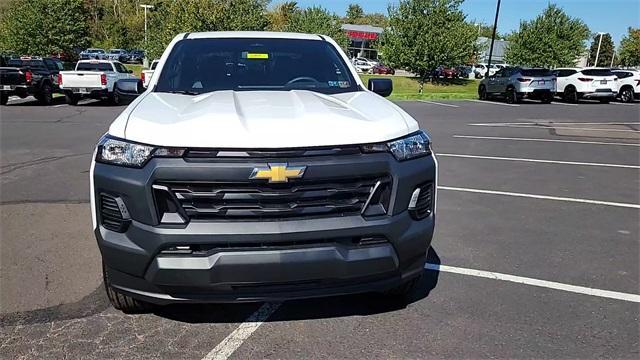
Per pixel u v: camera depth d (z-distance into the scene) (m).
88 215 5.61
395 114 3.30
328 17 60.50
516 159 9.48
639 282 4.11
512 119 17.28
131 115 3.08
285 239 2.70
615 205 6.39
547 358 3.03
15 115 15.82
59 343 3.10
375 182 2.86
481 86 28.97
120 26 70.94
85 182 7.10
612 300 3.79
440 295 3.83
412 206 2.97
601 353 3.09
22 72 18.72
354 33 93.81
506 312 3.58
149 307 3.42
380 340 3.20
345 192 2.80
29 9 39.97
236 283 2.72
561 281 4.11
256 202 2.71
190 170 2.65
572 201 6.55
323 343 3.15
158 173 2.66
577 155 9.98
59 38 40.22
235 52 4.41
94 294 3.74
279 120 2.89
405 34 36.06
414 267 3.10
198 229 2.67
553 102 26.91
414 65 36.03
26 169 7.90
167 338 3.18
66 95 19.97
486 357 3.03
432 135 12.66
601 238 5.14
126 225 2.75
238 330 3.28
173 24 31.31
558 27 43.44
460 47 36.19
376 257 2.84
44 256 4.44
